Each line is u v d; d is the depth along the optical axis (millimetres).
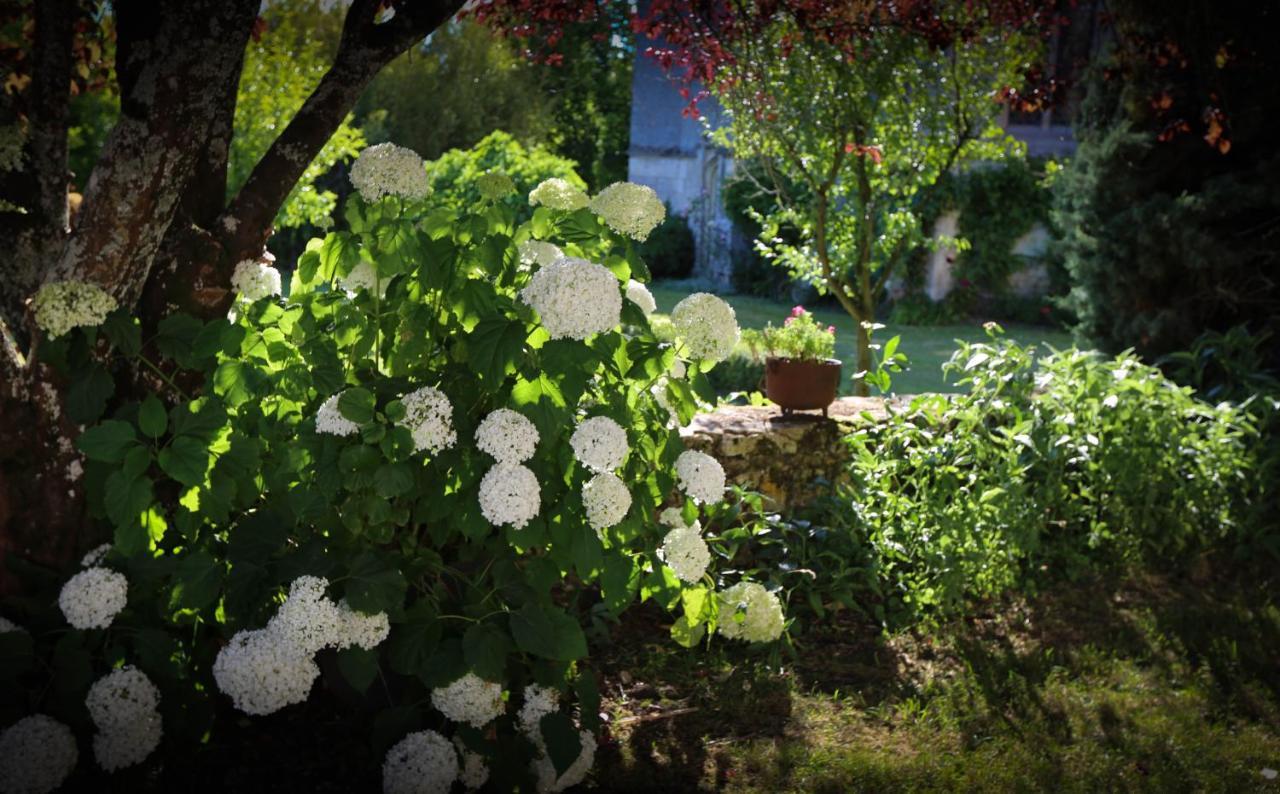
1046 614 4691
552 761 2945
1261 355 7359
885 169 7266
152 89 3066
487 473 3000
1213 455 5465
